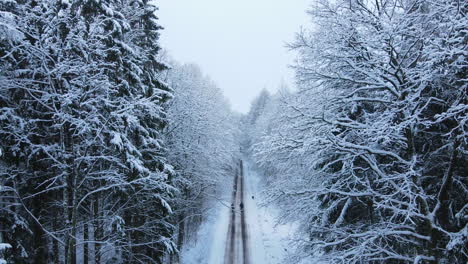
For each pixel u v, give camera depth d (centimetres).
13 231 780
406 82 680
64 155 778
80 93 757
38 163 912
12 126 752
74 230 756
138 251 1209
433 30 627
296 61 837
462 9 580
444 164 690
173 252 1176
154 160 1184
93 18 834
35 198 932
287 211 857
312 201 849
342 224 877
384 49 686
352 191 725
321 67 810
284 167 974
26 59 837
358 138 780
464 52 505
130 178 1012
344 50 754
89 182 945
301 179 948
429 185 731
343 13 781
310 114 785
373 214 856
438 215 662
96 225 920
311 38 821
